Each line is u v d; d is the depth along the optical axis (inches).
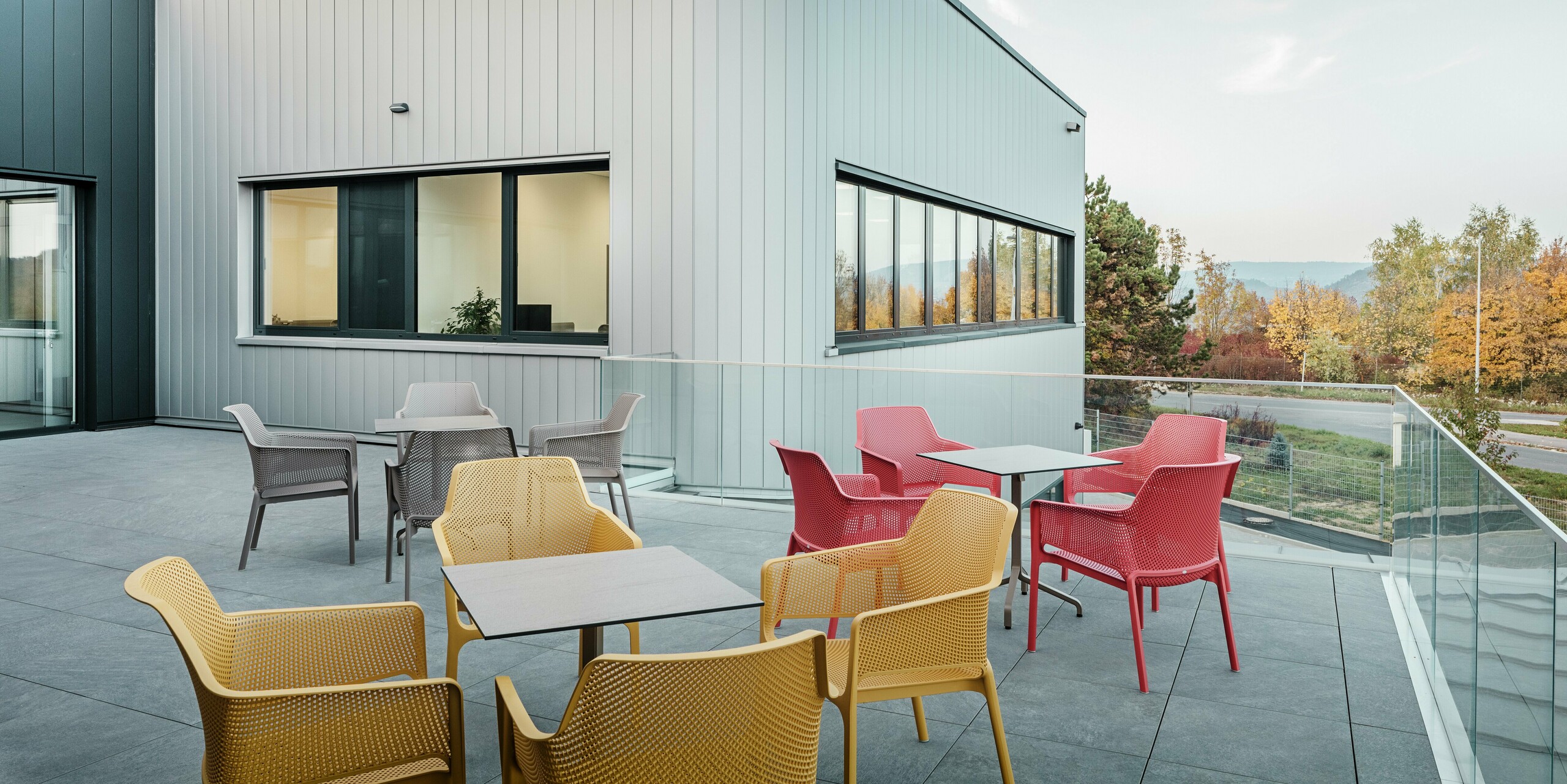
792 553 170.7
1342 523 211.2
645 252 330.6
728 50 317.4
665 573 102.8
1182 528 144.7
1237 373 1990.7
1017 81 527.8
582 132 339.0
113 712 133.4
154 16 423.8
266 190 408.2
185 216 420.8
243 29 400.5
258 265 411.5
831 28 337.1
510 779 85.0
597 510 144.6
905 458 222.7
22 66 379.6
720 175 319.6
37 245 395.2
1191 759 120.4
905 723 130.6
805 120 323.3
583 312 349.7
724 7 317.4
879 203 383.6
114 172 413.1
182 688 141.9
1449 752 122.3
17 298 390.0
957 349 448.8
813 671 79.5
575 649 157.8
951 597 102.3
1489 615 104.2
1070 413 224.8
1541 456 1649.9
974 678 106.6
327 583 194.7
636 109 330.0
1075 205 646.5
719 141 319.3
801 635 77.9
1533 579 86.7
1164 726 129.6
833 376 262.4
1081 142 659.4
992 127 492.1
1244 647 159.8
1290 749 123.0
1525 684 88.4
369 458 351.3
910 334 412.8
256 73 398.9
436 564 209.3
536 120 346.6
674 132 324.5
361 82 377.7
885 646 98.7
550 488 144.9
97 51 404.2
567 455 225.0
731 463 276.4
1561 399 1705.2
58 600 182.7
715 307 322.0
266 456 202.8
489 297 365.4
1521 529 91.4
